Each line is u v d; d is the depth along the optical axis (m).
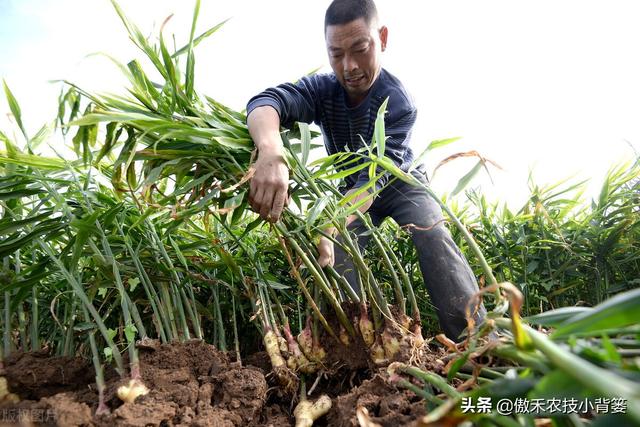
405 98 1.37
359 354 0.95
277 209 0.84
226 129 0.95
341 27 1.21
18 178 0.95
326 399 0.87
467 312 0.60
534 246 1.52
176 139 0.89
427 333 1.58
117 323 1.22
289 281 1.34
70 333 0.96
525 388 0.41
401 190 1.31
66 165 0.92
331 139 1.47
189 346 0.89
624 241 1.47
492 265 1.53
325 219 1.02
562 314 0.49
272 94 1.08
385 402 0.68
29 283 0.85
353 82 1.30
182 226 1.24
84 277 1.10
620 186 1.50
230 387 0.80
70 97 0.86
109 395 0.72
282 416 0.87
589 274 1.56
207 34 0.93
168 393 0.75
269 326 1.01
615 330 0.42
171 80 0.88
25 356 0.82
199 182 0.87
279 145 0.89
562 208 1.62
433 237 1.16
